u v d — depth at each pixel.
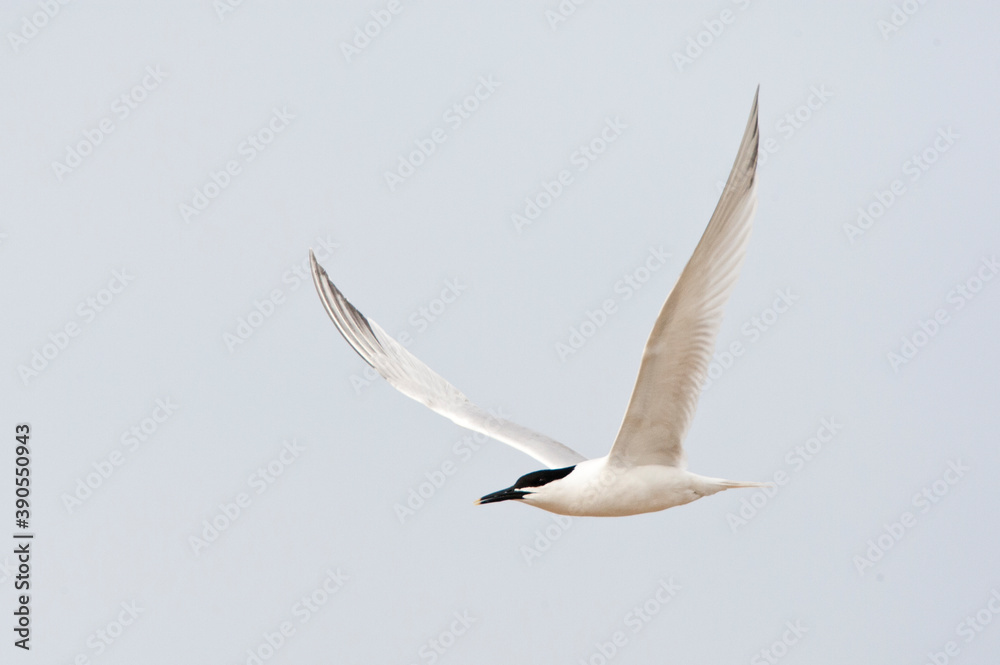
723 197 9.68
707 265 10.01
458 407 13.95
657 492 11.58
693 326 10.41
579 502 11.78
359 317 14.34
